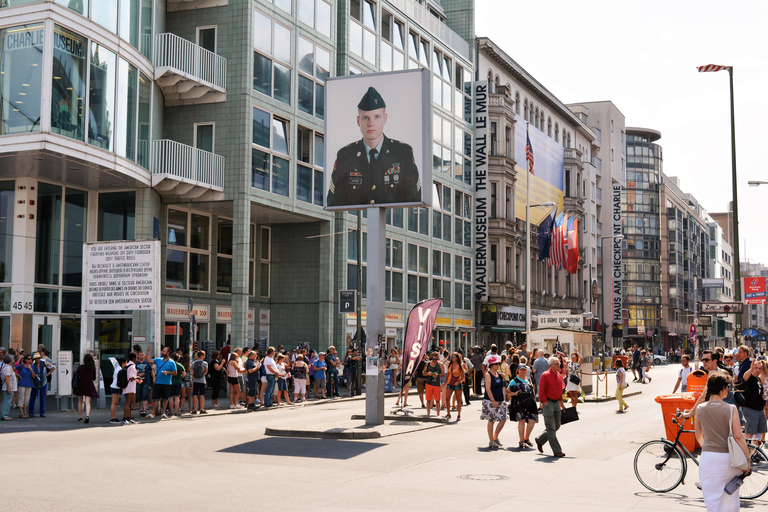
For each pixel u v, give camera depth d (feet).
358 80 69.31
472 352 102.22
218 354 85.51
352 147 69.00
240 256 100.48
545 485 38.75
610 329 287.48
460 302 167.84
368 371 66.18
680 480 36.91
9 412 72.54
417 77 67.77
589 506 33.24
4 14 76.48
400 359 119.34
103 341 94.73
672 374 195.83
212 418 73.67
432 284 154.71
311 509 31.55
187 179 95.09
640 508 32.99
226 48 103.60
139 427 64.49
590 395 112.57
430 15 158.61
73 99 78.23
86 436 57.16
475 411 82.94
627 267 397.80
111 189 94.84
